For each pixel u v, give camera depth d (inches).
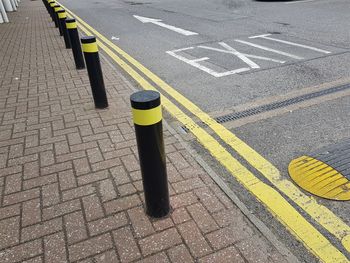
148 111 82.4
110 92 203.3
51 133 158.1
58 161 135.3
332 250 90.0
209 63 252.1
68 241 96.3
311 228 97.4
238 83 208.7
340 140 140.3
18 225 103.1
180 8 561.9
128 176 123.6
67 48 327.6
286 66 234.2
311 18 400.8
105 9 624.1
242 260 87.5
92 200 112.2
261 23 390.0
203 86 207.9
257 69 231.9
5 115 181.2
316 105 172.7
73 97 200.5
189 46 305.9
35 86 224.8
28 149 145.4
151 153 89.4
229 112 171.6
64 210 108.3
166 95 197.8
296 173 121.4
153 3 663.8
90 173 126.4
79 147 144.5
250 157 132.8
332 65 230.4
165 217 102.8
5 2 700.7
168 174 122.8
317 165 124.5
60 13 312.3
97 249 93.0
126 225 100.7
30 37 400.8
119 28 422.6
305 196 110.0
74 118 171.6
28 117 176.7
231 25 389.1
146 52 297.7
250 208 106.2
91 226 101.2
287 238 94.6
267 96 187.6
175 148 139.2
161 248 92.3
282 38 311.6
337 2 510.0
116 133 154.3
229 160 131.5
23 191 118.6
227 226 98.7
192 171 124.0
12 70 266.7
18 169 131.6
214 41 316.5
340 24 356.2
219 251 90.4
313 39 301.6
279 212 103.8
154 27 411.5
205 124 160.7
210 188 114.8
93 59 167.3
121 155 136.9
